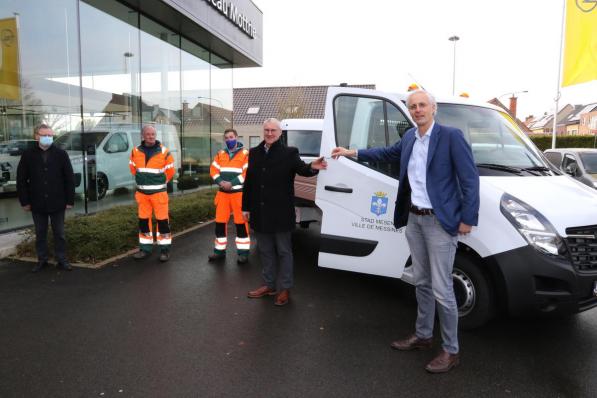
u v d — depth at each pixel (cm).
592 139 2514
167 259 589
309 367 315
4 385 288
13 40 705
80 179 814
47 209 517
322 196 444
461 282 365
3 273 523
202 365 316
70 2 789
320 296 459
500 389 290
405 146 323
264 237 446
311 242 710
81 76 816
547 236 321
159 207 579
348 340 358
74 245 569
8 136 709
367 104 435
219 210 586
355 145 436
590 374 309
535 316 336
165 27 1030
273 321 394
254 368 312
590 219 333
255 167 434
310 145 815
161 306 427
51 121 769
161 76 1038
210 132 1273
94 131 848
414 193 314
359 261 425
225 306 429
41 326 378
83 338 356
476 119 435
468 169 290
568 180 399
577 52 1198
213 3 1056
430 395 283
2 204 703
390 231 404
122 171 923
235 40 1213
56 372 304
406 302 444
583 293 323
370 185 414
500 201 341
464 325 365
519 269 325
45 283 489
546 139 2631
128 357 326
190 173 1166
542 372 311
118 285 486
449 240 305
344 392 285
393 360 327
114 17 882
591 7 1169
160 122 1039
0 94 693
